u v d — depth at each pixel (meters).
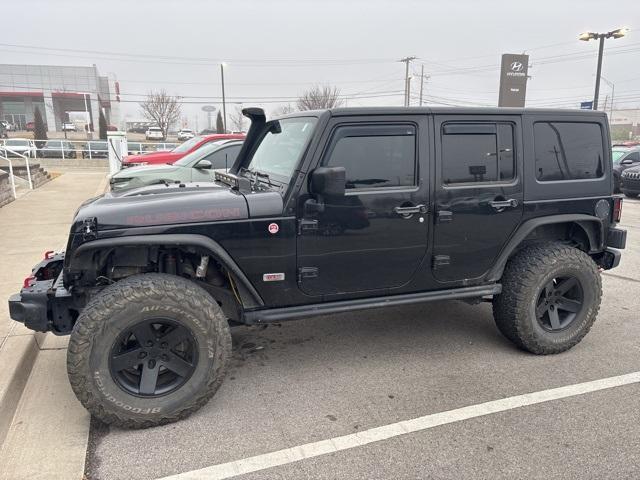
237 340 4.43
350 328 4.70
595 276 4.07
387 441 2.95
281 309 3.44
